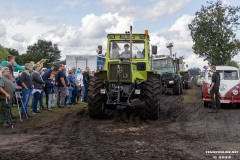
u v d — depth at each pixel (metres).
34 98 12.80
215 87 13.87
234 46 32.41
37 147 7.56
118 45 13.01
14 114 12.51
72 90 16.34
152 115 11.71
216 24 32.53
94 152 7.09
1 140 8.32
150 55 13.62
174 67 23.98
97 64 25.73
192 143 8.06
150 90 11.76
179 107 15.55
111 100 11.85
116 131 9.59
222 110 14.63
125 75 11.75
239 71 16.06
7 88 10.37
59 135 8.96
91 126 10.41
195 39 33.25
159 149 7.38
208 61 33.34
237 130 9.85
